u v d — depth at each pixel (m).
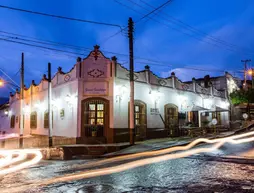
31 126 26.66
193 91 25.81
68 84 19.78
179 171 9.18
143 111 20.11
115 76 18.38
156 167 10.07
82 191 7.04
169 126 22.06
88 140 17.81
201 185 7.22
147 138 19.98
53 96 22.14
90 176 8.95
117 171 9.63
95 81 18.38
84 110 18.20
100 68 18.48
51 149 15.64
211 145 16.36
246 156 11.81
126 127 18.72
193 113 25.66
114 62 18.44
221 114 30.95
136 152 14.69
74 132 18.47
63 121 20.20
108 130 17.88
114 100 18.16
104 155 15.16
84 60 18.66
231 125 30.92
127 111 18.97
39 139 24.12
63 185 7.84
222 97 31.92
